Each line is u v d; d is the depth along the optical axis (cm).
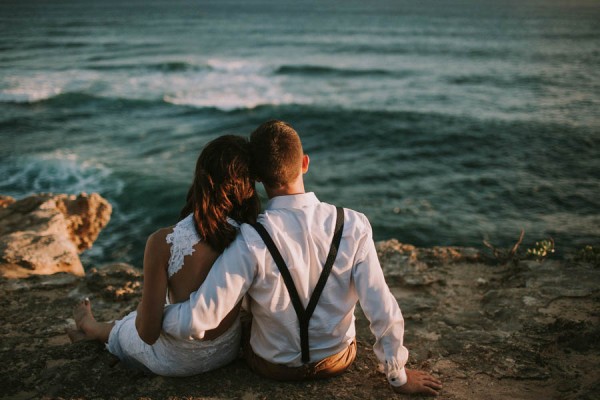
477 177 1852
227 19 11412
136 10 14988
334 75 4166
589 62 4847
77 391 212
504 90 3525
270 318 193
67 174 1792
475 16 12575
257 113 2842
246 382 216
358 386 217
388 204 1633
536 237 1375
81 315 257
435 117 2697
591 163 1961
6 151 2042
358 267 189
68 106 2950
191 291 188
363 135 2450
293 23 10231
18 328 286
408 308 307
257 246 182
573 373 230
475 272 365
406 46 6294
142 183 1722
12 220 512
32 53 5347
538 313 286
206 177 180
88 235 621
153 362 210
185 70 4366
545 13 14012
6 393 213
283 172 185
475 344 256
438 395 213
